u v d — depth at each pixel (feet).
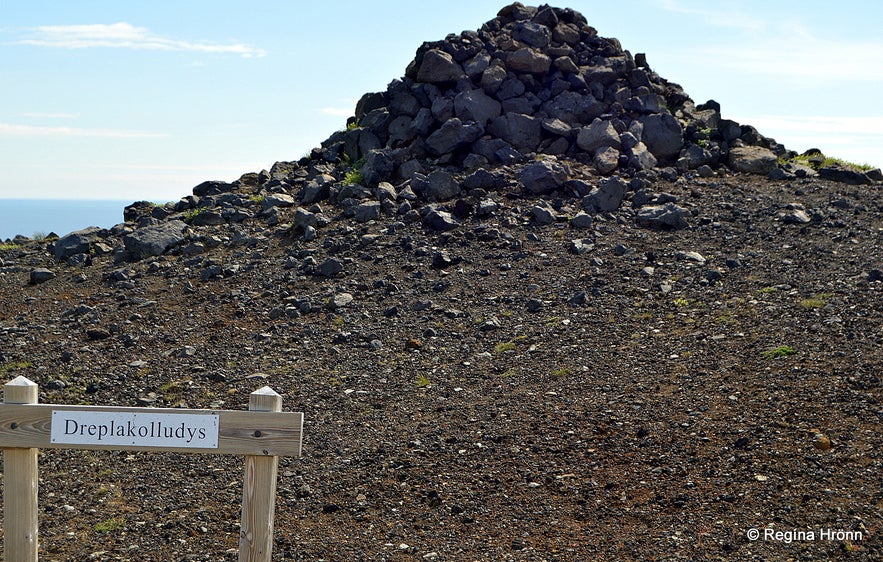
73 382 43.52
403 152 70.38
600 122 70.03
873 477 28.63
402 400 39.50
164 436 20.59
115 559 27.55
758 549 25.77
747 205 61.87
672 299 47.88
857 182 67.67
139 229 64.34
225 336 48.73
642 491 29.73
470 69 73.00
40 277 60.39
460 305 50.01
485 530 28.43
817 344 39.06
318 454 34.65
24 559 21.25
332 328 48.65
